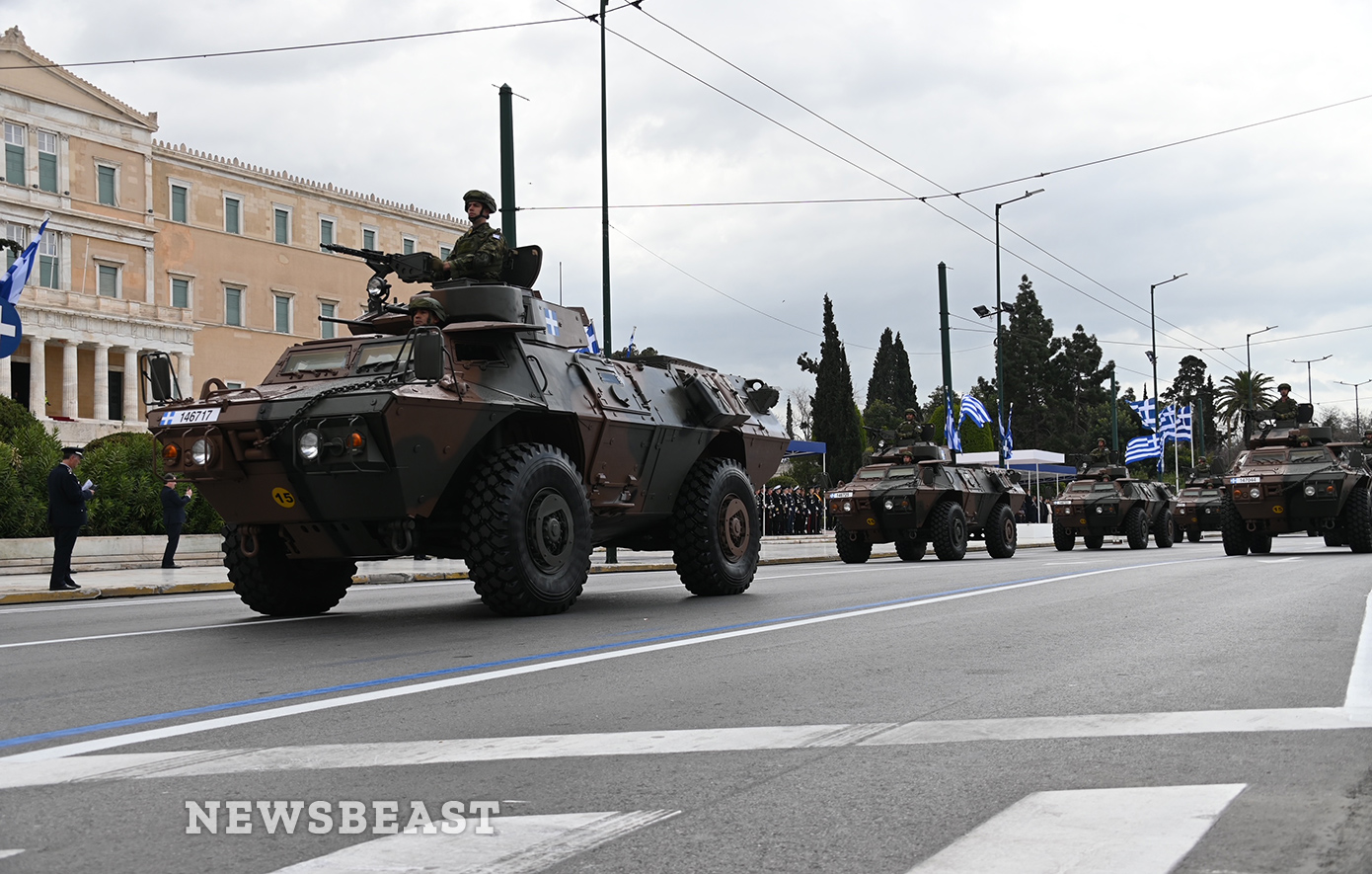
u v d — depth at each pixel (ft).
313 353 32.40
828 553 83.46
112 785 12.50
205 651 24.22
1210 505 114.93
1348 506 71.10
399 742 14.62
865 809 11.34
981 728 15.19
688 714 16.30
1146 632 25.63
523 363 32.40
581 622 28.81
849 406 192.24
